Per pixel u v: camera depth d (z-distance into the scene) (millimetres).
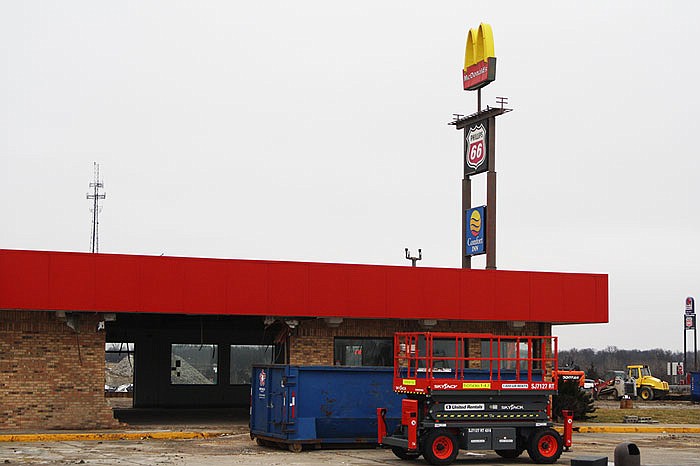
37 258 28125
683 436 31797
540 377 24391
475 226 41438
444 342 34375
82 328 29797
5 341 29047
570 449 25828
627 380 65000
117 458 22312
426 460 22312
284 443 24672
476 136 41938
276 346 37219
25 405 29109
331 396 25047
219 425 31375
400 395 25750
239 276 30156
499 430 22594
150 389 41969
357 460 22750
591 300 34531
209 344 42844
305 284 30938
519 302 33594
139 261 29094
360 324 33188
